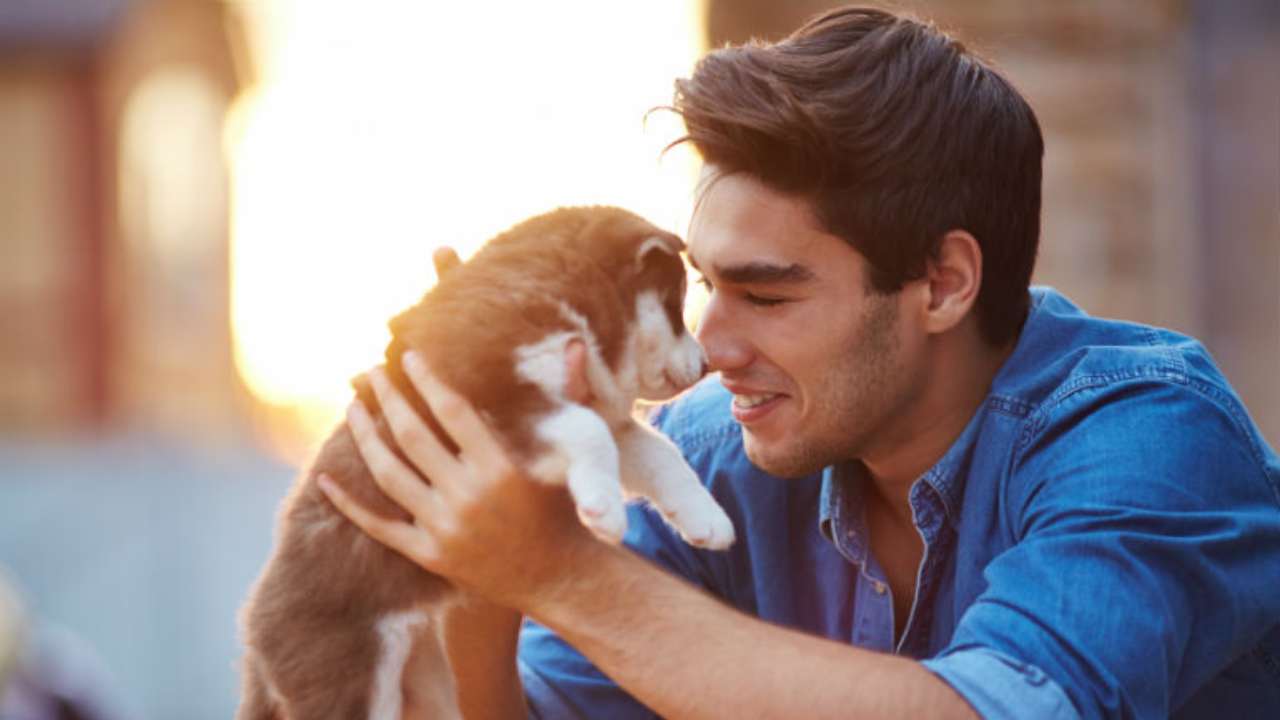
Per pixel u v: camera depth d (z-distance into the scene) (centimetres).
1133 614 225
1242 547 239
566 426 262
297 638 291
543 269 283
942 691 221
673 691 237
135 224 2323
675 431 312
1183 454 243
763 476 295
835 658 229
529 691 305
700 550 302
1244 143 794
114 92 2175
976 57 278
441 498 255
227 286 2964
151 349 2445
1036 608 226
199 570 1176
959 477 270
